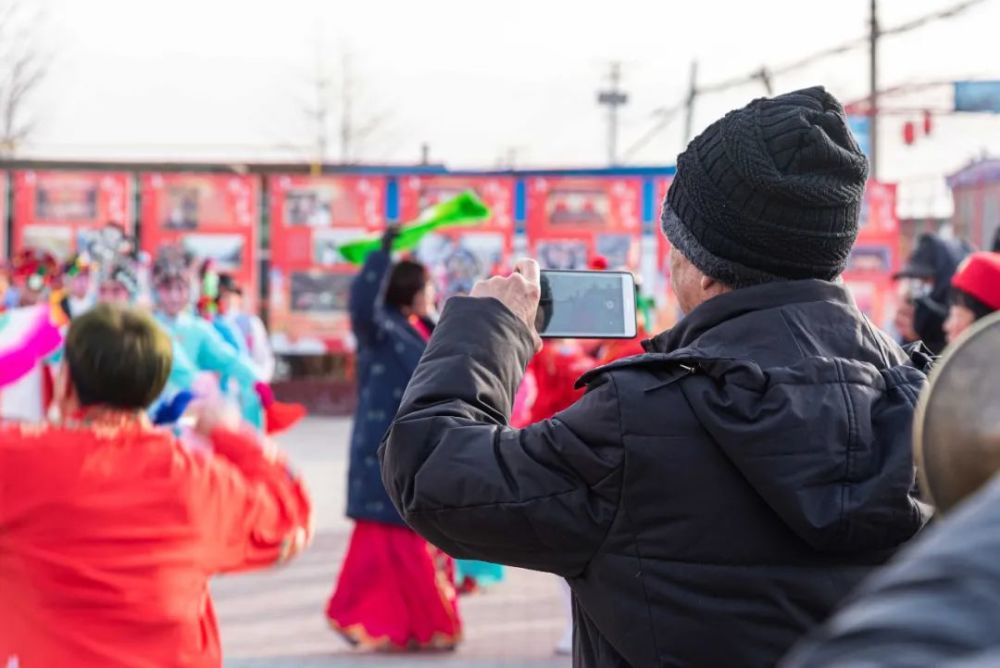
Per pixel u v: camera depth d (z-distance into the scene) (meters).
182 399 3.49
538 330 2.05
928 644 0.70
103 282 8.64
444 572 6.21
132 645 2.37
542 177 20.47
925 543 0.77
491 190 20.53
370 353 6.24
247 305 20.67
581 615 1.84
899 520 1.61
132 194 20.62
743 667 1.64
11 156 24.95
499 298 1.92
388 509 6.07
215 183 20.61
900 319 6.77
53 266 9.69
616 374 1.71
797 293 1.75
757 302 1.74
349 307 6.25
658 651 1.66
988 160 17.28
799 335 1.72
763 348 1.71
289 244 20.81
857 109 18.67
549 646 6.33
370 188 20.75
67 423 2.49
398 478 1.80
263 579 7.87
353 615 6.10
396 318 6.32
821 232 1.73
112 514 2.36
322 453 15.04
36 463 2.34
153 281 7.38
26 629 2.33
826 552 1.63
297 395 21.64
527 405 7.62
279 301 20.84
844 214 1.74
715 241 1.76
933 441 1.05
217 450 2.63
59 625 2.33
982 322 1.08
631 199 20.39
